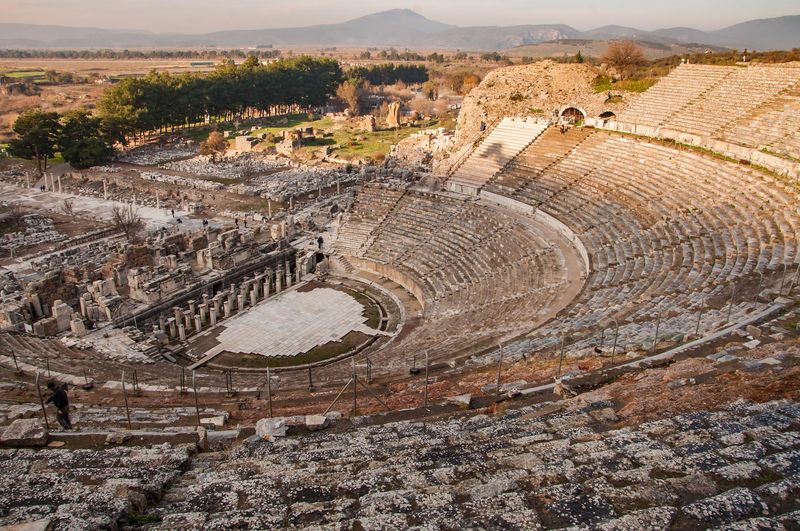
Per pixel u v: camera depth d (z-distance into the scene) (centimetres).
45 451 1348
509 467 1075
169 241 4991
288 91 14188
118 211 6625
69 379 2573
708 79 5831
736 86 5456
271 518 929
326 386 2455
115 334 3769
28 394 2266
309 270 5388
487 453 1166
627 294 3144
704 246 3488
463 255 4934
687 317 2433
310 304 4703
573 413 1393
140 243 5259
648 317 2608
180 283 4428
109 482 1098
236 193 8100
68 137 9331
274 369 3634
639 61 7394
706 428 1140
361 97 16688
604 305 3062
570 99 6912
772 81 5219
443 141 8356
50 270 4647
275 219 6744
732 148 4588
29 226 6625
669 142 5262
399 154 8575
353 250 5528
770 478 919
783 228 3328
